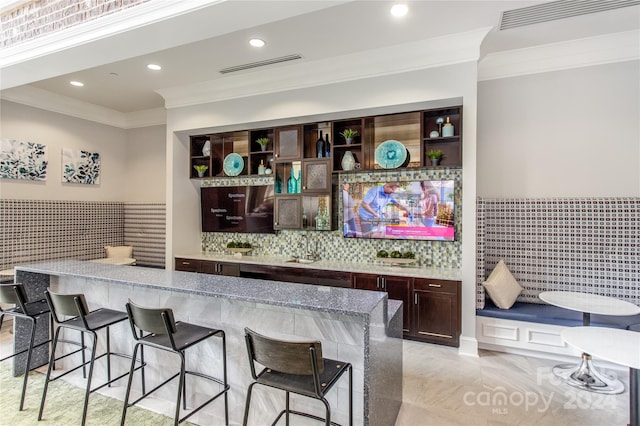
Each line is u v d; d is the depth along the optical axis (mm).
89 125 5445
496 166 3846
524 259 3709
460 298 3365
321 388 1580
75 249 5211
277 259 4531
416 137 4035
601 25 3123
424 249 3980
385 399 1958
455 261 3838
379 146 3984
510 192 3793
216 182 5273
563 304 2854
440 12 2861
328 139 4395
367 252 4270
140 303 2566
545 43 3488
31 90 4617
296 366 1547
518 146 3764
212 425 2211
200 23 2242
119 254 5465
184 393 2359
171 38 2449
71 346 2908
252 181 5008
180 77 4250
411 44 3400
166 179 5164
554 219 3598
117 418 2277
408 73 3537
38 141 4809
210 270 4633
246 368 2201
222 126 4551
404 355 3283
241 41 3336
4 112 4469
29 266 2848
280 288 2115
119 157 5895
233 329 2234
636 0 2721
